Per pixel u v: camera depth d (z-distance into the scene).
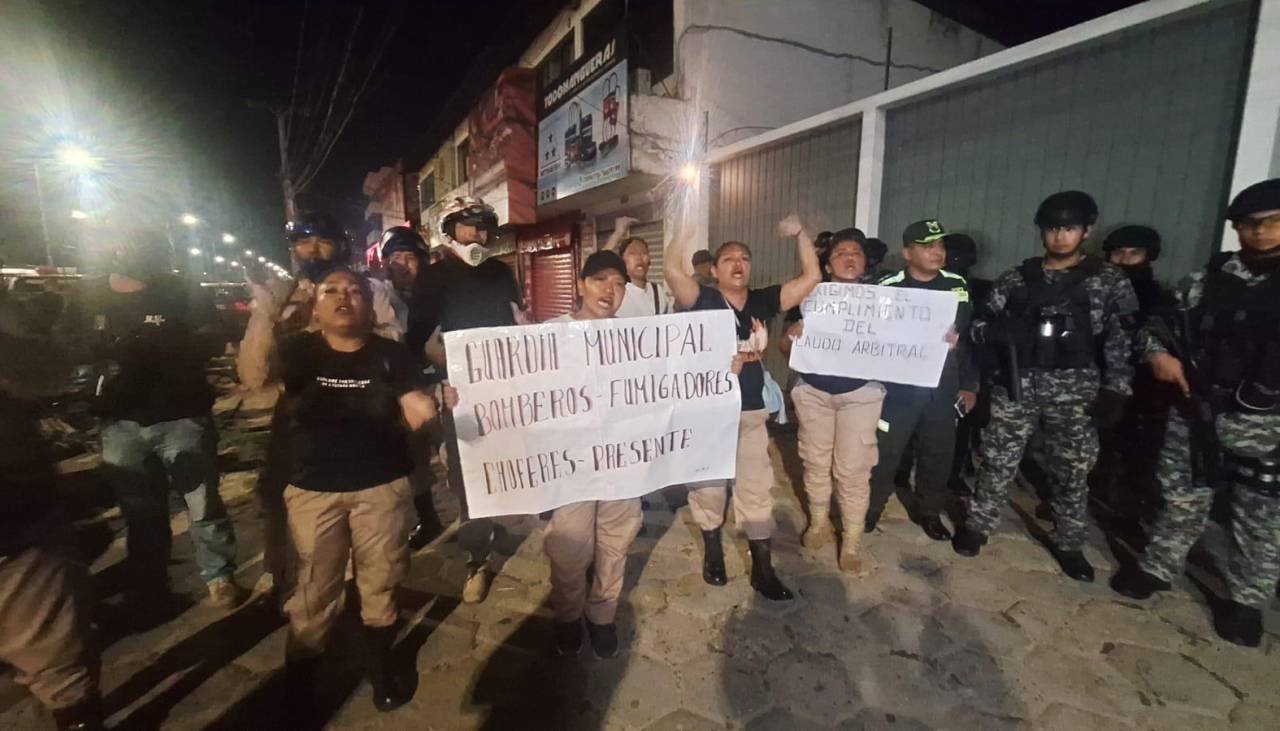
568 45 11.95
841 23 8.61
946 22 9.39
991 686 2.38
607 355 2.46
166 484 3.04
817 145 6.57
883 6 8.86
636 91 8.75
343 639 2.70
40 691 1.88
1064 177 4.56
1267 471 2.49
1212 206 3.84
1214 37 3.78
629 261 3.85
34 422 1.82
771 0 8.13
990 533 3.54
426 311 3.07
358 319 2.01
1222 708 2.26
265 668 2.51
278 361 2.09
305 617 2.09
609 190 9.23
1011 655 2.57
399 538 2.17
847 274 3.23
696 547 3.54
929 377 3.15
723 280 2.92
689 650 2.61
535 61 12.99
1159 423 3.68
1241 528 2.60
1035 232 4.77
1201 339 2.66
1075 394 3.02
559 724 2.20
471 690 2.38
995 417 3.25
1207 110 3.82
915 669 2.48
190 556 3.49
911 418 3.50
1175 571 2.89
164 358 2.74
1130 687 2.37
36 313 1.99
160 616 2.88
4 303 1.87
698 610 2.90
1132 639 2.66
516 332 2.30
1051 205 2.95
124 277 2.68
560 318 2.53
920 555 3.44
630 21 9.58
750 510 2.98
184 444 2.79
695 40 7.86
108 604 2.97
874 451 3.19
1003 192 4.96
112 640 2.69
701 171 8.06
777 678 2.43
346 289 1.97
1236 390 2.53
